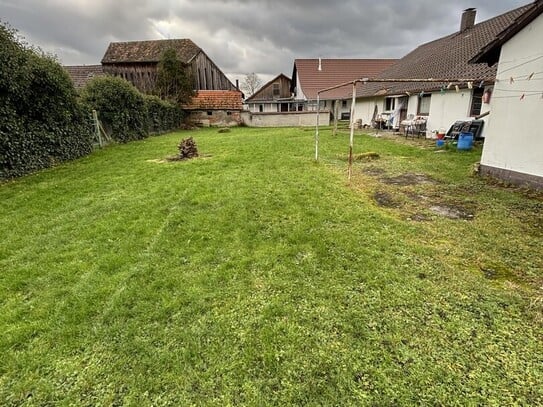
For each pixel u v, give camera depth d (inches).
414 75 623.2
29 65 297.6
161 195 213.5
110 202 202.1
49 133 333.1
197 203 194.7
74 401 70.3
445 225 158.4
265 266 121.9
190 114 924.6
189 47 1110.4
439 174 265.0
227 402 68.8
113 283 112.7
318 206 185.3
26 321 94.9
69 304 102.1
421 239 143.3
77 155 382.6
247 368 77.2
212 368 77.4
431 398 68.3
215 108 919.0
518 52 222.4
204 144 480.4
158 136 646.5
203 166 302.0
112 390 72.7
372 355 79.8
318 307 98.3
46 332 90.4
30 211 190.7
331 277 113.9
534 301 98.8
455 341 84.0
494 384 71.4
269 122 926.4
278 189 219.5
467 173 267.3
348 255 129.0
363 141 485.1
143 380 74.8
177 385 73.3
